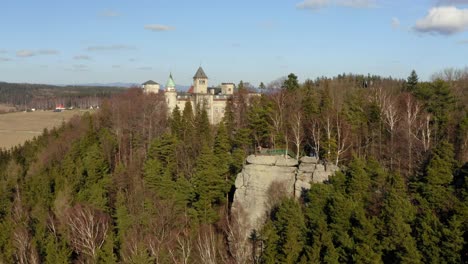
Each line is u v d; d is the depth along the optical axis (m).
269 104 94.94
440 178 50.41
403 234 44.91
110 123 124.19
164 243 62.50
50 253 59.62
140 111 124.88
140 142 109.75
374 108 85.44
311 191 55.91
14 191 93.38
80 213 69.00
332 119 82.75
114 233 67.62
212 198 73.12
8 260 63.41
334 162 74.06
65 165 94.19
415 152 70.69
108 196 81.06
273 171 70.50
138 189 75.94
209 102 153.88
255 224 66.62
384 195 52.12
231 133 103.81
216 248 61.97
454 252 42.41
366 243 46.19
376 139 81.75
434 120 79.12
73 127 132.50
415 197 51.50
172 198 72.88
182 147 91.31
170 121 119.75
